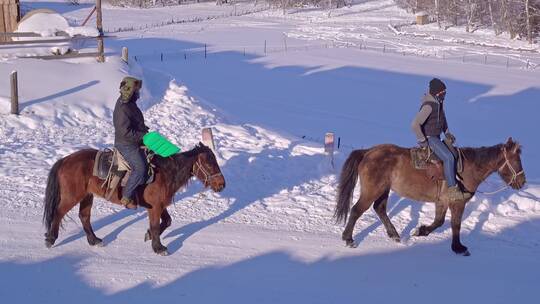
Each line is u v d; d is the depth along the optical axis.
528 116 28.41
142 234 9.55
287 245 9.49
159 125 16.45
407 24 67.56
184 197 11.27
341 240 9.86
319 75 36.69
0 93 16.16
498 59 47.38
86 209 8.93
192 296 7.60
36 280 7.76
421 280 8.53
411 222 10.80
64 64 18.61
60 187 8.55
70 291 7.54
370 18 72.38
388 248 9.66
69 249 8.79
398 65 41.66
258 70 37.69
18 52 19.33
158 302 7.38
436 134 9.50
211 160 9.12
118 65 19.31
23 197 10.66
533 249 9.88
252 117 24.58
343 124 24.67
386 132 23.70
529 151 22.08
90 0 85.94
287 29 63.12
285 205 11.23
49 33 19.45
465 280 8.60
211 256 8.91
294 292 7.89
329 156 13.27
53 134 14.95
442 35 60.44
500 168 9.73
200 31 60.34
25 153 13.12
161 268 8.39
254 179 12.45
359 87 33.66
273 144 15.30
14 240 8.92
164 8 83.12
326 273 8.59
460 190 9.34
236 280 8.16
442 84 9.37
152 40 51.91
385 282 8.41
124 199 8.52
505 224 10.80
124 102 8.43
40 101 16.28
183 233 9.71
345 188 9.56
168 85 19.53
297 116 25.67
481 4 64.56
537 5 56.44
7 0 21.02
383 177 9.54
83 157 8.64
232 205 11.08
